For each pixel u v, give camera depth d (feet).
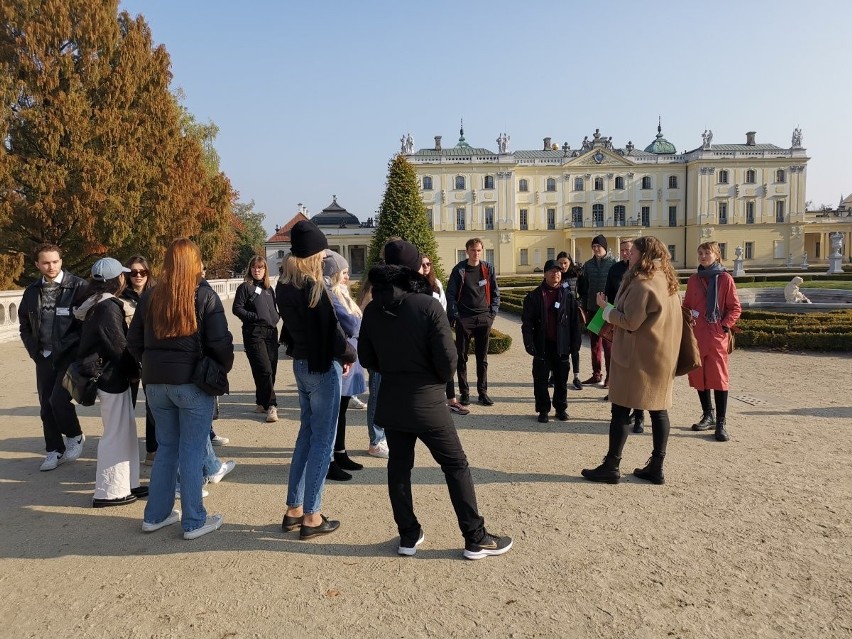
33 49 61.82
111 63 69.77
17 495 15.03
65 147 62.23
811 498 13.82
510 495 14.34
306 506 12.23
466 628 9.11
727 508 13.37
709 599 9.78
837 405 22.43
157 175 69.87
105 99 67.46
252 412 23.47
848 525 12.39
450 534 12.39
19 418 22.90
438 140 216.54
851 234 217.36
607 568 10.84
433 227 207.92
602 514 13.17
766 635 8.82
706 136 209.05
